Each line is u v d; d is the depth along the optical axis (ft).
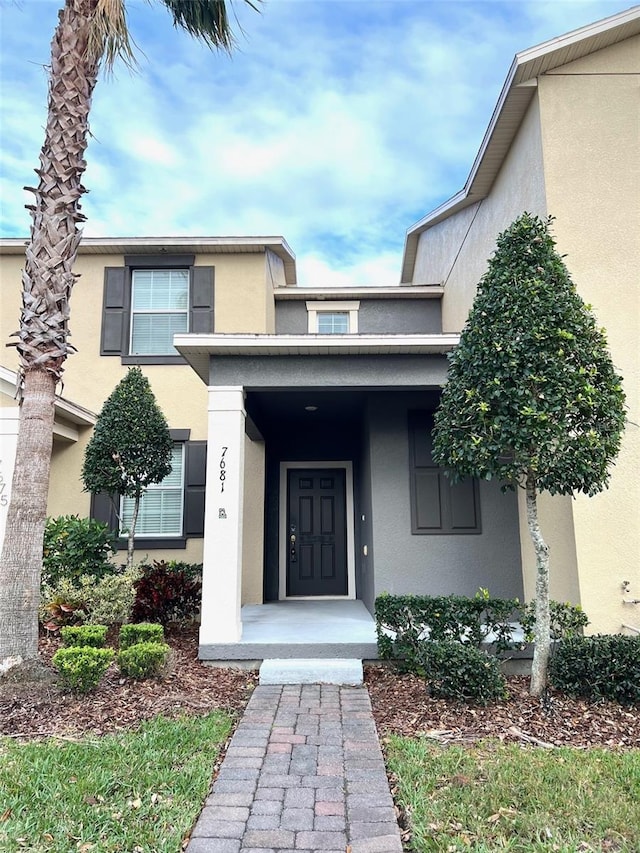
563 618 18.81
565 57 22.71
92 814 10.21
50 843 9.36
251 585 32.99
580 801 10.85
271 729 14.67
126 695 16.81
